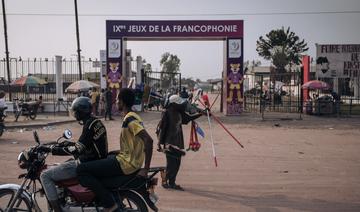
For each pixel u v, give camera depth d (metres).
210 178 9.90
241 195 8.40
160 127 8.81
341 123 24.17
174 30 29.20
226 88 29.42
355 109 34.09
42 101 30.39
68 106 29.97
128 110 5.92
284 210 7.40
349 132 19.73
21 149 13.84
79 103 5.67
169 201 7.93
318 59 34.34
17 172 10.24
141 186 5.62
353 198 8.19
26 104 24.59
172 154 8.73
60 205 5.63
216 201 7.95
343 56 34.09
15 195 5.83
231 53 29.28
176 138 8.76
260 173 10.45
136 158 5.70
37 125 21.39
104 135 5.73
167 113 8.80
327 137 17.77
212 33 29.30
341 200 8.05
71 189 5.60
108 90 25.50
